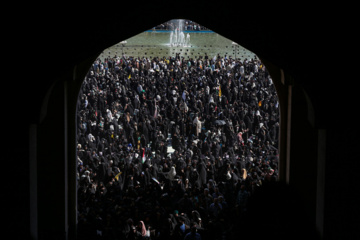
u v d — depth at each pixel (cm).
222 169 1516
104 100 2534
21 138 685
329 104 729
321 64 721
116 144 1889
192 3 760
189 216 1242
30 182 697
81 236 1092
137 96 2567
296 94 1038
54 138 1014
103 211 1224
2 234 691
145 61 3488
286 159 1084
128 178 1504
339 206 754
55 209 1030
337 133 738
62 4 672
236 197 1403
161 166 1630
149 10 750
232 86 2789
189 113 2298
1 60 673
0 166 684
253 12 718
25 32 670
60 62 683
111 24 714
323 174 759
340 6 687
